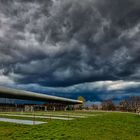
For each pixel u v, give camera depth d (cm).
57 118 2581
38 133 1373
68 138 1240
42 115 3028
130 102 7256
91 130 1600
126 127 1934
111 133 1500
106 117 3200
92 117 3052
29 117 2567
